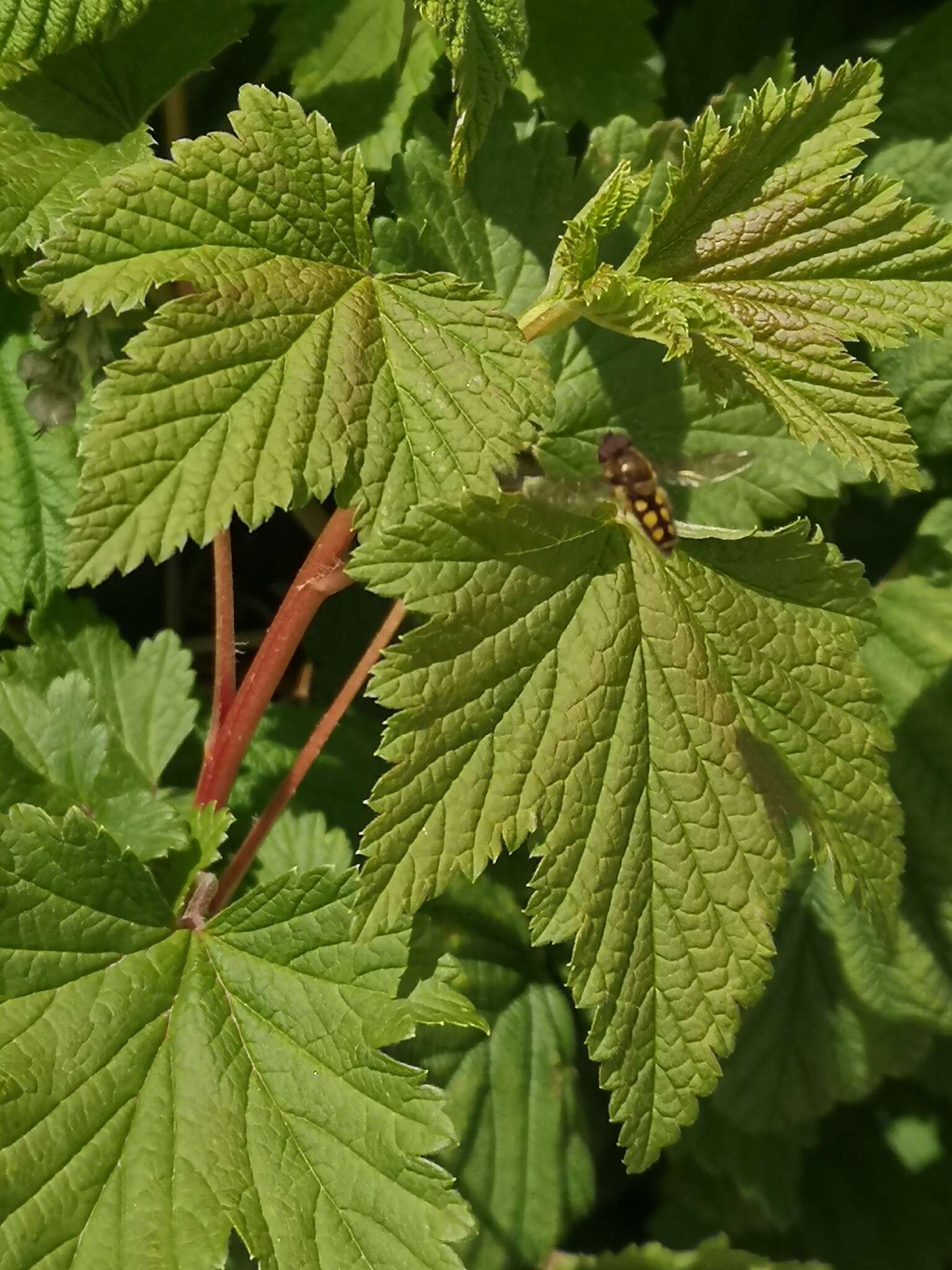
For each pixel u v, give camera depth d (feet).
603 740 0.32
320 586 0.34
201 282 0.29
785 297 0.33
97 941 0.32
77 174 0.37
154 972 0.33
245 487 0.28
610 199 0.32
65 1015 0.31
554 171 0.42
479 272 0.41
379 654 0.36
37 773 0.37
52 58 0.37
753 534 0.34
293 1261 0.31
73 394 0.38
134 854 0.33
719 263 0.33
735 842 0.33
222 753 0.36
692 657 0.33
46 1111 0.31
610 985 0.31
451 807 0.29
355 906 0.28
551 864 0.31
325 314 0.30
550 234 0.42
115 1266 0.30
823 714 0.34
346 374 0.30
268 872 0.41
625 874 0.32
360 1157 0.32
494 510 0.30
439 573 0.30
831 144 0.33
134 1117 0.31
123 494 0.26
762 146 0.32
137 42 0.39
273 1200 0.31
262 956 0.33
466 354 0.31
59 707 0.38
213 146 0.30
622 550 0.33
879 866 0.34
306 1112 0.32
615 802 0.32
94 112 0.38
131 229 0.29
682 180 0.32
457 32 0.34
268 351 0.29
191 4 0.39
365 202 0.32
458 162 0.36
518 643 0.31
